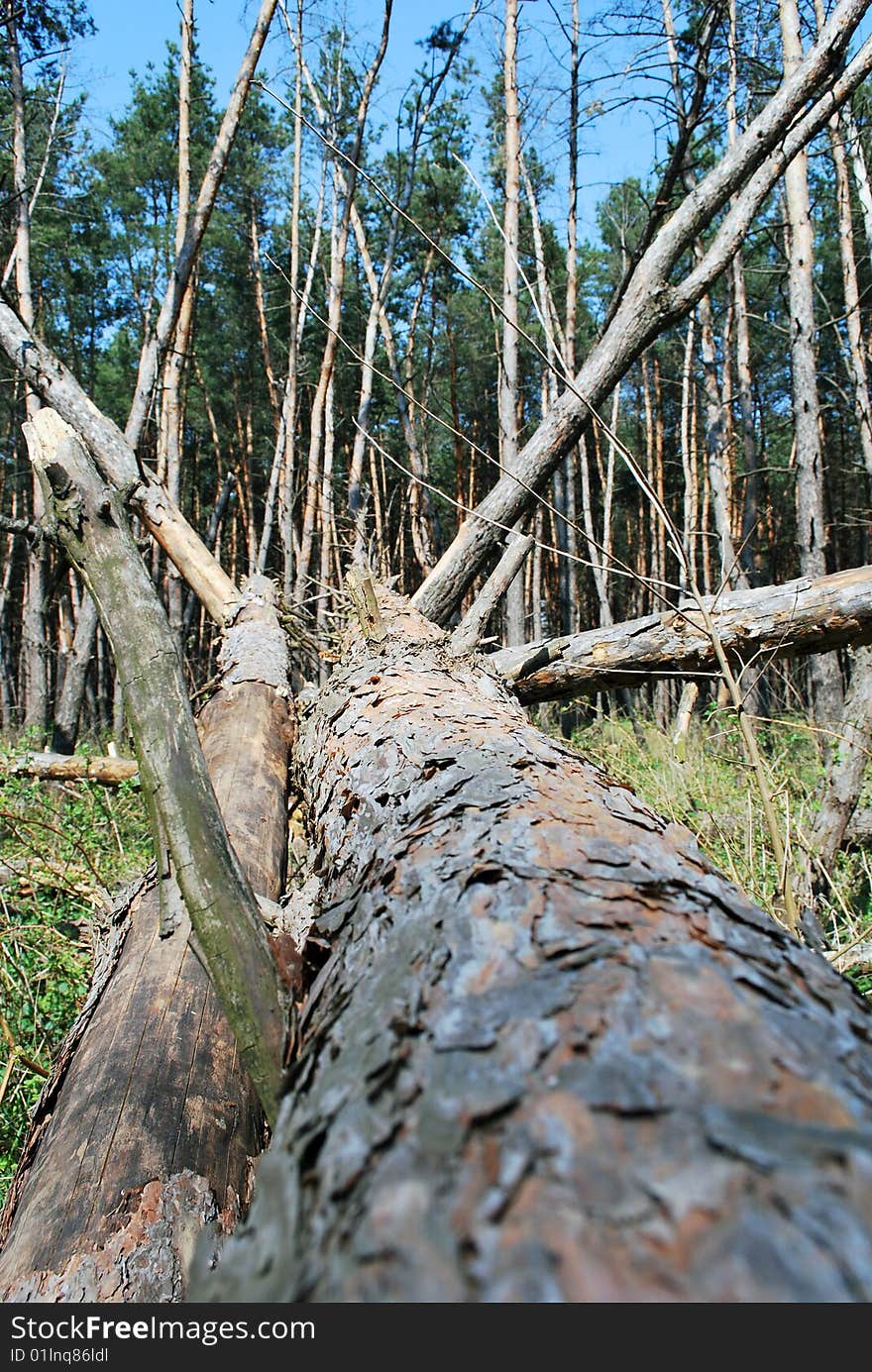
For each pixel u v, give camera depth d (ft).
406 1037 2.31
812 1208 1.44
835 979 2.49
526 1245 1.48
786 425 57.57
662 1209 1.49
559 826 3.48
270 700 11.48
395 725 6.18
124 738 27.91
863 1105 1.73
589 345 56.85
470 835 3.59
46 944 9.84
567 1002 2.18
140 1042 5.24
